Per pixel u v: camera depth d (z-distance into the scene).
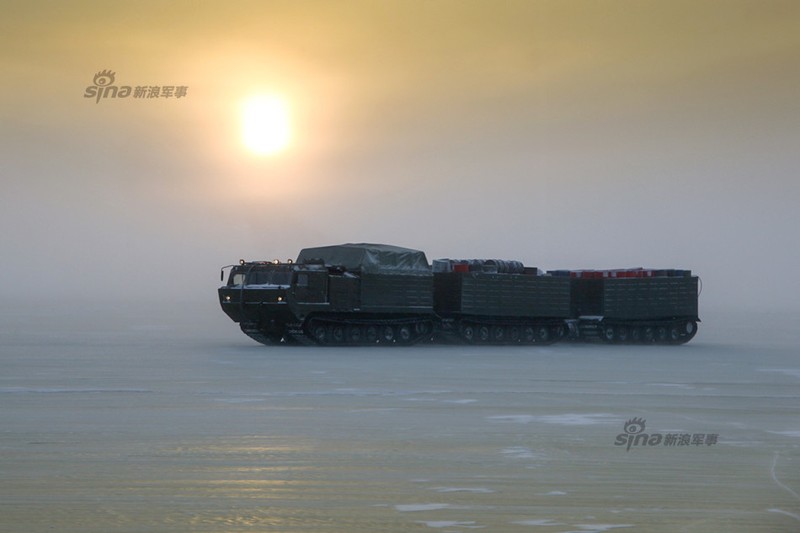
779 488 22.58
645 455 26.59
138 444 27.47
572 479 23.36
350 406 36.12
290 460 25.30
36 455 25.72
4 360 56.38
